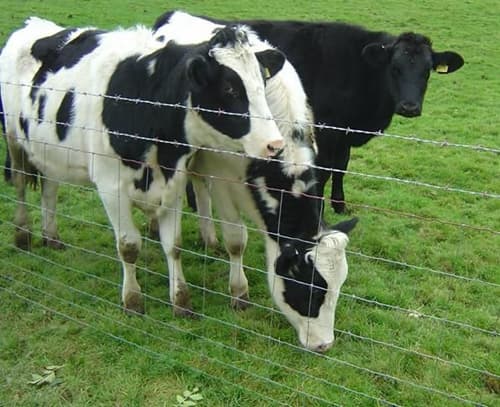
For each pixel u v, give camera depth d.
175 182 4.71
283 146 4.15
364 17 20.80
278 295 4.54
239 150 4.40
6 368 4.40
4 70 5.91
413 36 6.97
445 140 10.50
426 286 5.72
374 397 4.06
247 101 4.17
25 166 6.05
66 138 5.19
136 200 4.90
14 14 17.88
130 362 4.45
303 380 4.28
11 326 4.87
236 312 5.18
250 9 21.14
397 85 6.89
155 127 4.58
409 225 7.09
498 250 6.48
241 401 4.08
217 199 5.02
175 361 4.40
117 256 6.12
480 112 12.23
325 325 4.40
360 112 7.16
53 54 5.54
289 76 4.82
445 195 8.01
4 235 6.46
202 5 21.53
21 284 5.43
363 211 7.47
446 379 4.39
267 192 4.59
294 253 4.30
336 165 7.31
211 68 4.18
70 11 19.00
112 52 5.00
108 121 4.79
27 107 5.57
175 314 5.09
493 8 23.05
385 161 9.29
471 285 5.76
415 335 4.88
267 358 4.52
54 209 6.19
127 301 5.10
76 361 4.46
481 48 17.59
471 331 4.99
